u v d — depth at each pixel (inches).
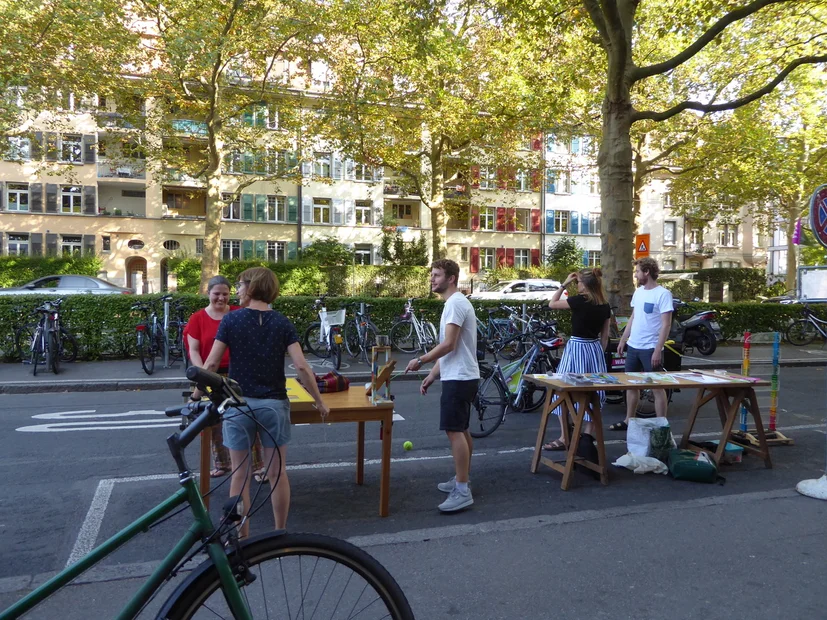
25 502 196.2
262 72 815.7
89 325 503.8
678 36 744.3
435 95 820.6
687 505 189.8
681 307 670.5
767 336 701.3
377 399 182.1
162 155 908.0
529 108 788.6
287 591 82.8
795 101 897.5
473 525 173.8
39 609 126.6
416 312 573.3
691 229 2135.8
